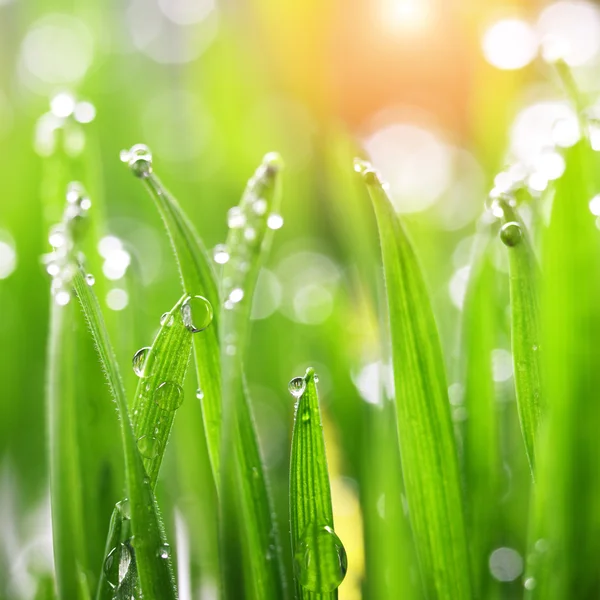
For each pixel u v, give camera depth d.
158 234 0.47
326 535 0.30
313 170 0.52
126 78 0.66
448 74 0.60
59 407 0.30
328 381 0.37
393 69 0.62
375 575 0.32
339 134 0.49
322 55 0.64
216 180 0.56
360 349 0.37
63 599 0.30
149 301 0.38
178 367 0.30
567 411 0.30
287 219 0.53
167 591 0.29
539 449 0.30
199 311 0.30
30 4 0.63
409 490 0.30
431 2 0.59
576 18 0.55
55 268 0.31
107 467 0.32
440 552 0.30
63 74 0.62
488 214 0.33
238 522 0.29
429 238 0.46
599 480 0.30
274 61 0.67
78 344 0.32
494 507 0.32
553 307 0.30
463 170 0.61
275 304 0.45
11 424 0.37
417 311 0.30
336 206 0.43
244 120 0.64
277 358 0.41
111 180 0.54
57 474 0.30
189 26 0.69
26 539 0.34
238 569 0.29
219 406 0.30
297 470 0.30
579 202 0.30
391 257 0.30
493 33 0.47
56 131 0.34
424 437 0.30
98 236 0.33
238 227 0.30
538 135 0.42
